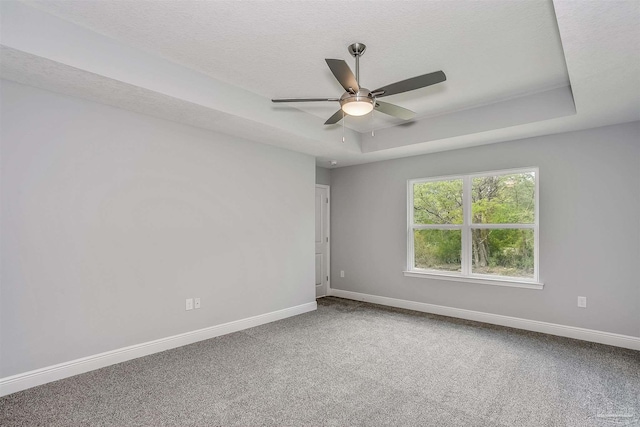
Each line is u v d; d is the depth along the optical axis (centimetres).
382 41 242
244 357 309
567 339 357
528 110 341
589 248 355
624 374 273
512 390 248
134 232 307
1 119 241
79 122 276
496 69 286
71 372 269
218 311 372
